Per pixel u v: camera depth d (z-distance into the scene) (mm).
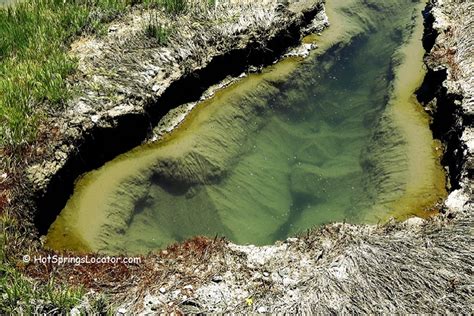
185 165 7586
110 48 8125
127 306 5535
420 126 7988
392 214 6789
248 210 7652
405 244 5906
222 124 8180
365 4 10531
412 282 5543
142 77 7816
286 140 8688
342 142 8727
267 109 8758
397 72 8953
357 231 6215
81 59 7891
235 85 8672
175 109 8117
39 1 8758
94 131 7180
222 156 7906
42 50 7891
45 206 6559
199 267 5918
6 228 5934
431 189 7047
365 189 7699
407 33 9766
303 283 5676
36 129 6777
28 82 7227
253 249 6105
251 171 8062
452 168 7141
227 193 7719
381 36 10273
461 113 7379
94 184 7074
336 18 10117
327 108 9203
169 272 5863
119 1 8906
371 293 5488
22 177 6379
